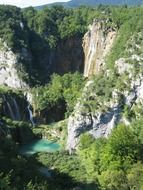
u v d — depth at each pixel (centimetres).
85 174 12394
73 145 16100
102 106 16138
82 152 14662
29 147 16850
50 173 12406
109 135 15225
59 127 18775
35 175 10788
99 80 17450
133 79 16400
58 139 17925
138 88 16275
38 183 9838
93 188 11150
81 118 16100
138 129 14800
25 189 8594
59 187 10956
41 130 18875
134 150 12319
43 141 17762
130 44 18650
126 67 17162
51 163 13588
